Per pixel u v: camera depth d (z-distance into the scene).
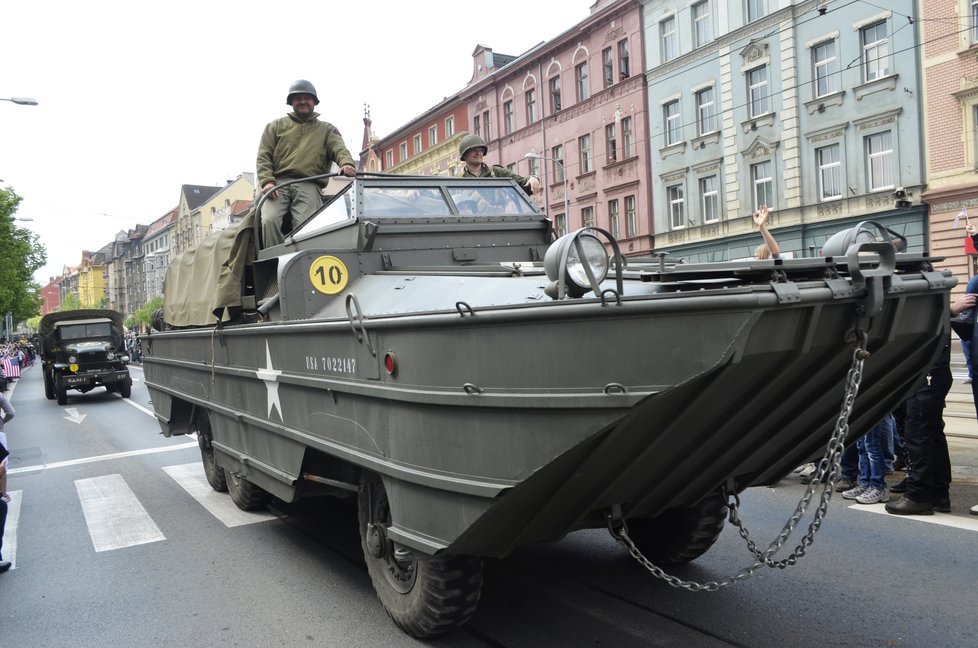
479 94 39.28
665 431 2.85
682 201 28.72
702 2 27.20
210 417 6.75
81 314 22.12
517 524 3.29
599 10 30.94
